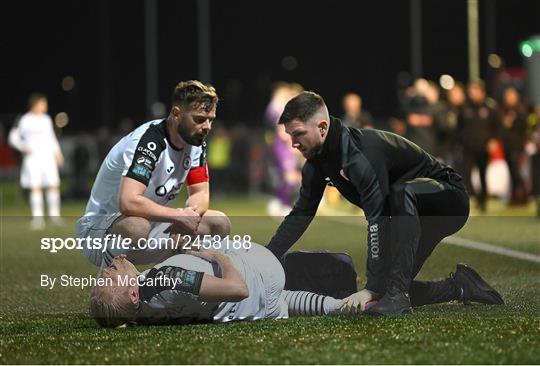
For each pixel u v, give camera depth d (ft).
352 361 45.80
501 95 200.75
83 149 264.11
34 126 159.63
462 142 173.37
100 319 57.06
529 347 48.11
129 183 60.80
